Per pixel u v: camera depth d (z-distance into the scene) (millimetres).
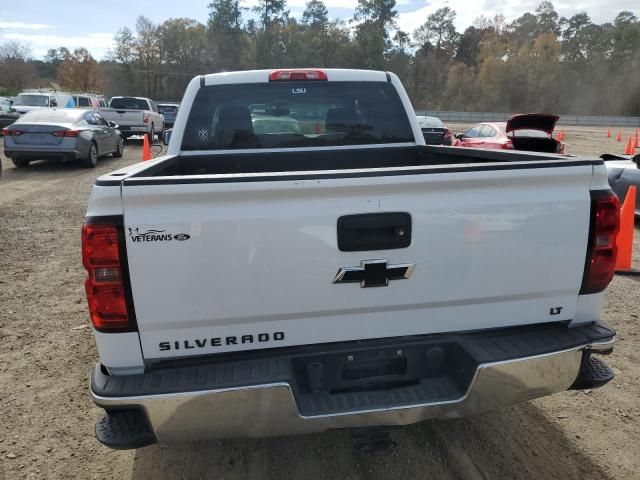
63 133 13016
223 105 4109
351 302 2168
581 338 2336
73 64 81188
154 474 2711
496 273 2258
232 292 2064
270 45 89625
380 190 2086
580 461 2783
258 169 4211
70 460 2812
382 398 2225
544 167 2209
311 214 2053
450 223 2164
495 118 66812
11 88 66250
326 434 3025
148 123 21969
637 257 6578
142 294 2016
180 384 2025
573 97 87562
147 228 1966
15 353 3943
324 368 2232
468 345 2273
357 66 92125
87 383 3562
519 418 3180
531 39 101188
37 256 6348
